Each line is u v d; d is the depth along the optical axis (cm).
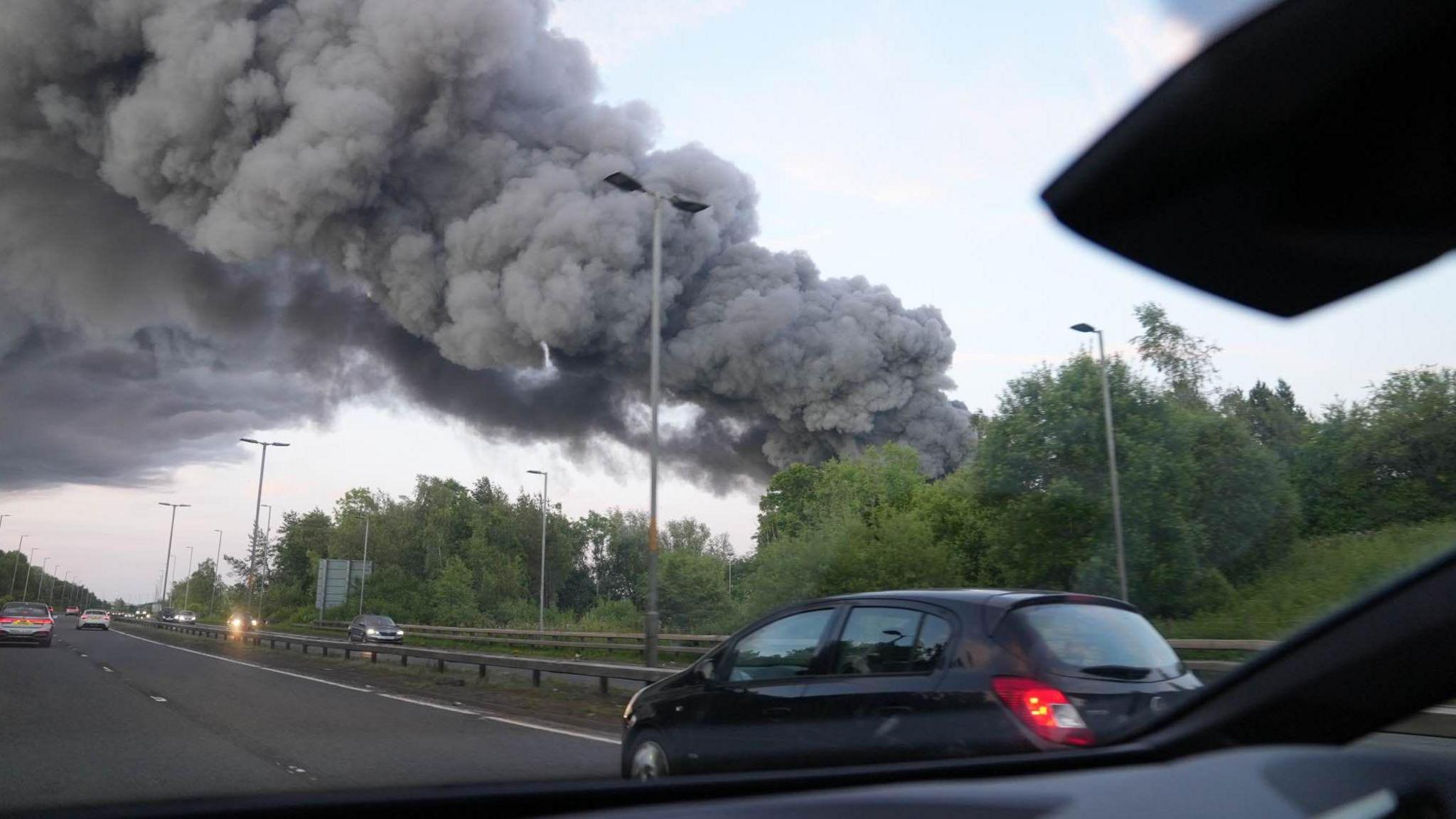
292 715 970
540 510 9988
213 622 8519
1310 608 431
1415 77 173
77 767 592
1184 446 1678
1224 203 198
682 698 515
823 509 3712
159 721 887
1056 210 212
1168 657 445
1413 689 233
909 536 3247
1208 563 1443
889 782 243
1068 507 2498
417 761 636
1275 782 207
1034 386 2675
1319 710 246
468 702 1224
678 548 10862
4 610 2877
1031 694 394
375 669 1967
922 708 415
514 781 219
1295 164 190
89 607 16825
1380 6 162
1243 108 183
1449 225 188
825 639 477
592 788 219
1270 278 206
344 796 196
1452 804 203
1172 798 202
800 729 451
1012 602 434
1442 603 228
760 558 3650
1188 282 211
